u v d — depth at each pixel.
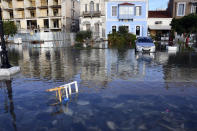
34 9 45.75
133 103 4.87
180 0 35.22
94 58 13.23
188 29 18.88
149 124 3.82
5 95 5.55
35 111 4.44
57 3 43.66
